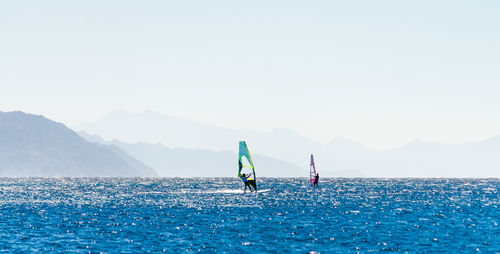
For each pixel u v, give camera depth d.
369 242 82.50
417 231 94.19
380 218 115.25
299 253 73.94
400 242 82.50
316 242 82.50
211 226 100.75
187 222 106.88
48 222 106.88
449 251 75.38
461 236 88.19
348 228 98.19
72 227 99.19
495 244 80.69
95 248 77.12
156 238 85.88
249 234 90.44
